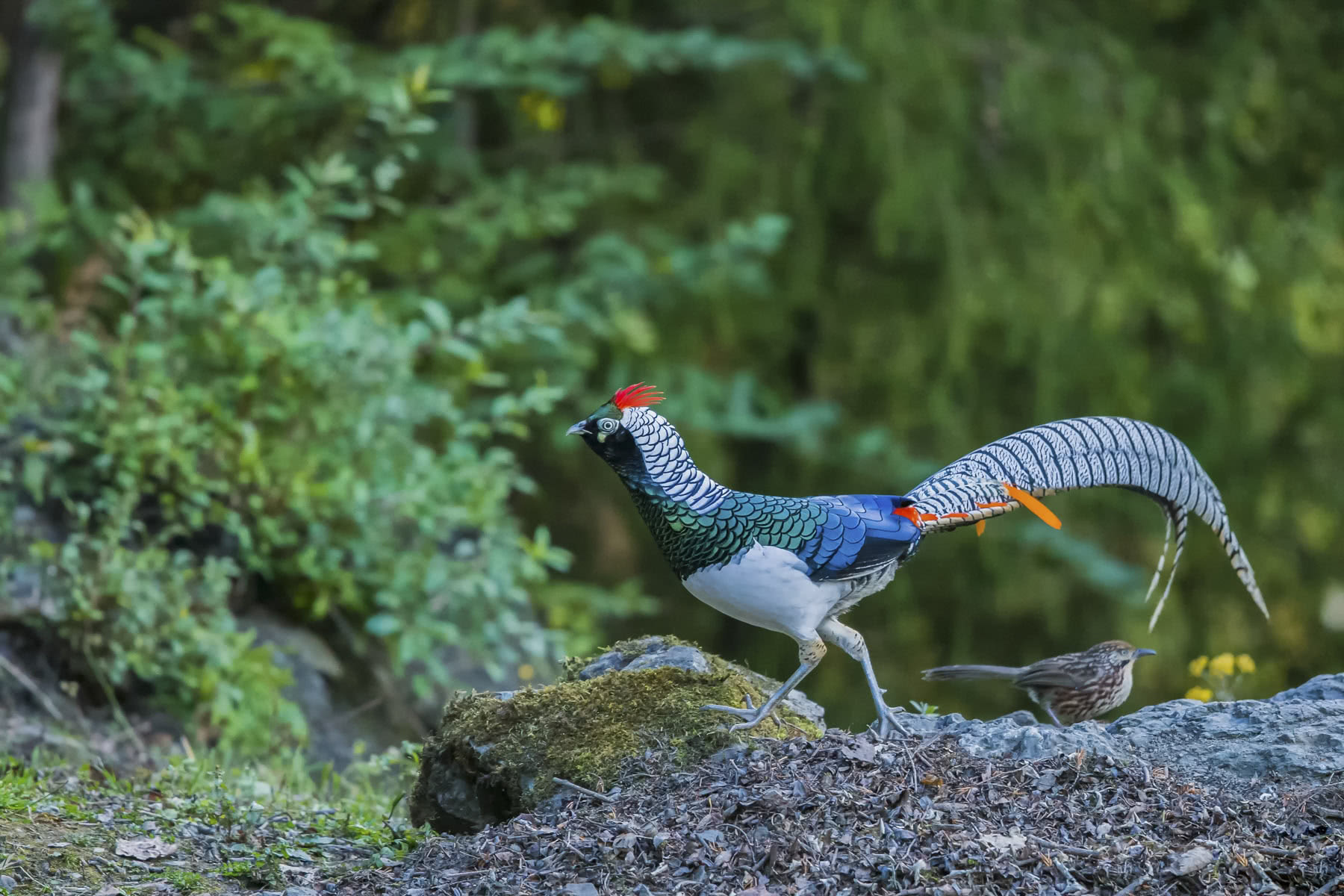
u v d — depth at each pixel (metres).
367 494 10.69
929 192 16.41
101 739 9.68
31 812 6.34
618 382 16.45
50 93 14.66
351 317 11.31
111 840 6.17
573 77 15.93
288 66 14.80
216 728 10.20
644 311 16.86
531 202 16.02
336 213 12.09
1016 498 6.52
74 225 14.74
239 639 10.19
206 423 10.64
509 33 15.32
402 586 11.02
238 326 11.05
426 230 15.21
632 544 18.80
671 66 15.71
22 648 10.03
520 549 12.76
